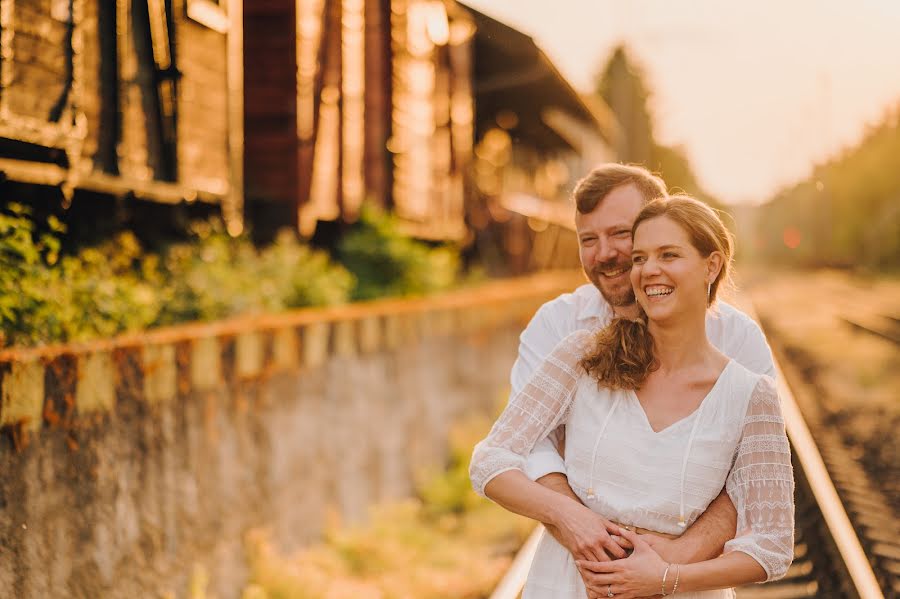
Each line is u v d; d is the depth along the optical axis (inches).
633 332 99.7
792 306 1339.8
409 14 585.0
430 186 658.2
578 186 115.4
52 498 158.4
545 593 103.5
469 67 740.7
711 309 106.8
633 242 98.7
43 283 194.7
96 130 310.7
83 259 250.7
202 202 373.4
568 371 102.5
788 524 95.0
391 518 278.4
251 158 461.4
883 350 746.2
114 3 316.8
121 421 179.5
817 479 245.9
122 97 321.4
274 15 459.8
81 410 167.6
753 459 96.1
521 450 103.1
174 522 195.2
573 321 116.7
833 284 1952.5
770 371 112.7
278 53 461.7
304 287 334.6
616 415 98.9
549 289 774.5
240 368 226.2
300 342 259.8
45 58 276.1
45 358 159.0
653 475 96.6
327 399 276.5
